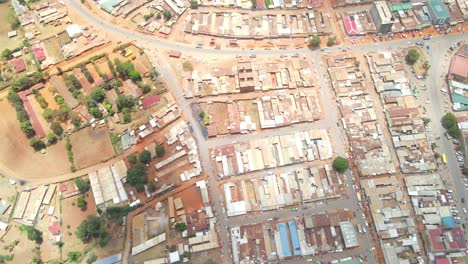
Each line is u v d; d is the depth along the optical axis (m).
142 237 144.12
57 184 155.00
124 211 146.62
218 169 155.88
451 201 147.88
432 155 156.12
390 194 149.25
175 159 157.88
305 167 156.12
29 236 140.88
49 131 166.12
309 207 148.50
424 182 151.00
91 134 164.88
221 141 162.00
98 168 157.88
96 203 149.38
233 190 152.00
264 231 143.62
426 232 141.62
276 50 183.88
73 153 161.12
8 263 141.25
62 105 169.25
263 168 155.75
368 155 156.88
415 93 170.88
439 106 168.38
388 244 140.75
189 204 149.75
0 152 162.62
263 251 140.50
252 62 179.38
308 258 140.00
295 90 173.75
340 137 162.25
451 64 175.75
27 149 163.00
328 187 151.00
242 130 163.12
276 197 149.50
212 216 146.75
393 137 160.62
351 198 149.88
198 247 141.38
